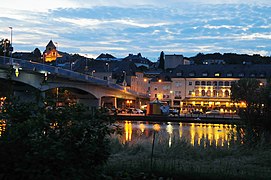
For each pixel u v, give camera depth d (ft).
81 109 31.04
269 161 52.95
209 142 67.46
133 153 58.39
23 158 27.81
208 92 375.04
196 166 48.60
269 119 68.80
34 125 28.68
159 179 39.99
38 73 200.13
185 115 273.54
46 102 31.68
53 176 27.78
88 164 29.91
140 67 591.78
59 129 29.86
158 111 268.00
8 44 233.76
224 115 272.31
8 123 29.32
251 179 41.60
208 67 387.14
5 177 27.61
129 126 185.98
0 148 27.71
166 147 60.44
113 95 332.19
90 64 499.92
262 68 368.48
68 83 254.47
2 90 34.73
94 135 30.19
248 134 67.36
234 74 369.71
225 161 53.67
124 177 38.27
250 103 71.82
